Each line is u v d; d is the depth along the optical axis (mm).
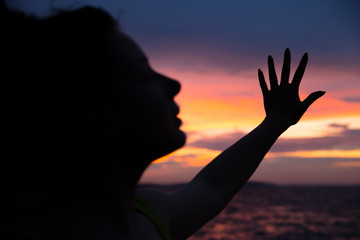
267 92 866
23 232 469
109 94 502
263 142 855
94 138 496
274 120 855
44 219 491
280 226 44688
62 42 490
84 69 490
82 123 490
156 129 520
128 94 510
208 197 803
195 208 776
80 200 510
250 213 59562
